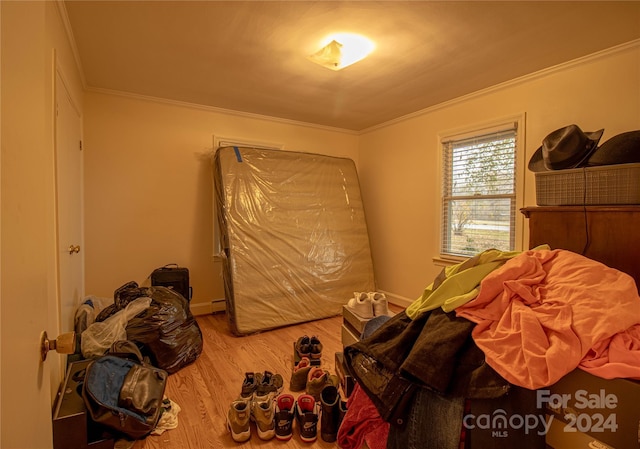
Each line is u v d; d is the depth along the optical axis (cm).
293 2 172
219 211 321
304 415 158
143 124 315
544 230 185
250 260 310
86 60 239
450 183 334
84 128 289
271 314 309
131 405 151
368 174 435
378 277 418
